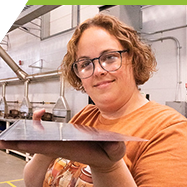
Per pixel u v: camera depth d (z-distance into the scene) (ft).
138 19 11.82
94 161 1.16
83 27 2.44
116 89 2.28
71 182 2.23
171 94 10.93
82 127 1.59
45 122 1.91
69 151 1.07
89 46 2.32
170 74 11.03
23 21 14.15
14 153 17.28
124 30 2.34
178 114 2.02
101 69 2.26
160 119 1.98
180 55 10.73
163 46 11.37
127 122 2.19
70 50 2.54
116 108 2.38
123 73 2.29
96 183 1.38
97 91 2.36
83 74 2.43
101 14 2.43
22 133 1.09
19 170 13.23
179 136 1.73
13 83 23.11
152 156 1.74
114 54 2.27
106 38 2.29
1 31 16.56
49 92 18.37
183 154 1.63
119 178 1.33
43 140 0.97
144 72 2.50
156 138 1.83
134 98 2.41
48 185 2.45
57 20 18.08
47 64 18.39
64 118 14.74
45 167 2.36
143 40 2.66
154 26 11.82
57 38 17.58
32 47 20.17
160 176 1.60
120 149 1.13
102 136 1.13
